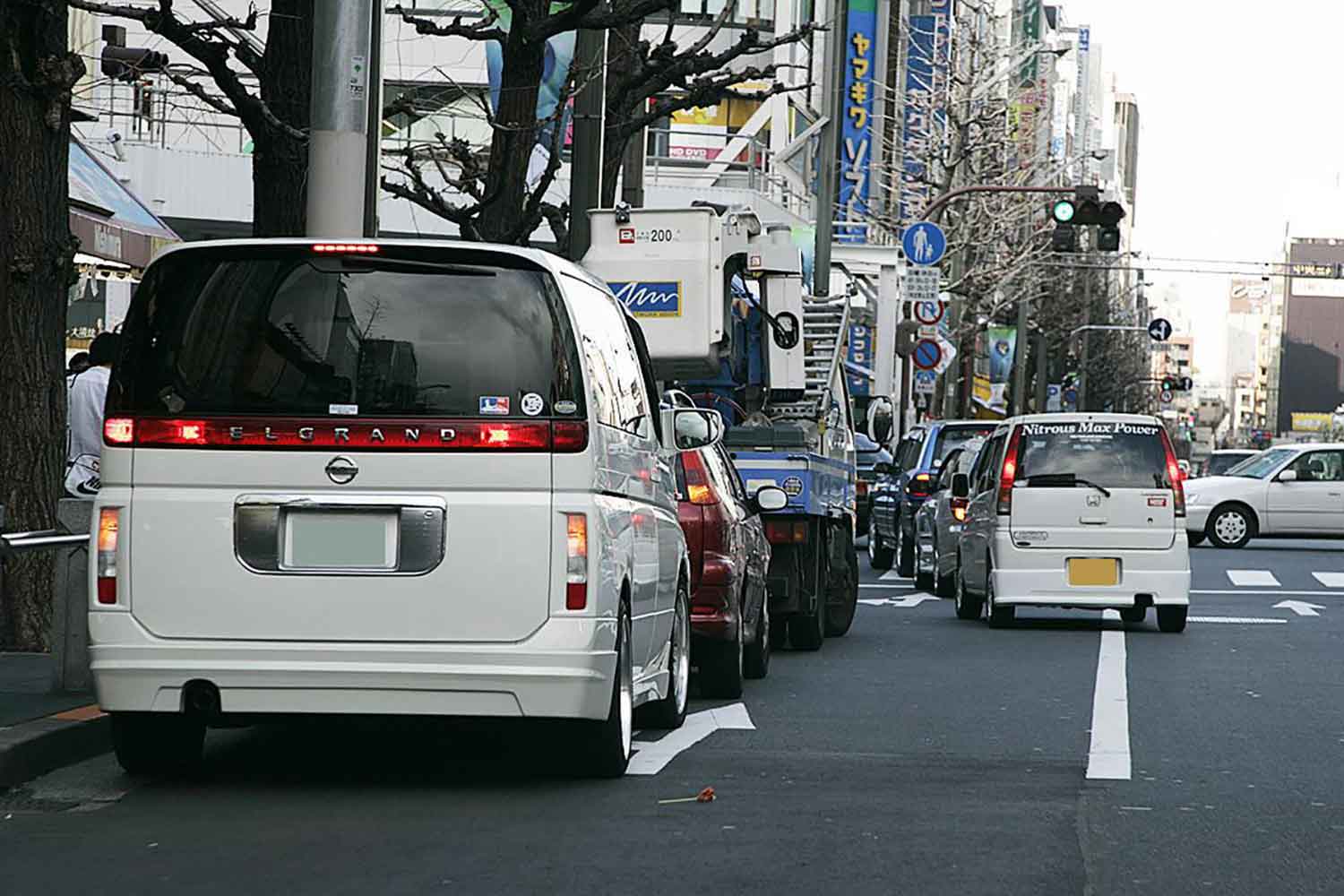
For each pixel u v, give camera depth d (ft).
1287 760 91.35
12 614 110.52
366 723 78.33
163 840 66.74
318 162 122.11
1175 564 171.12
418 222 349.61
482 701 74.33
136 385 75.51
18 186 108.27
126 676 74.64
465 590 74.13
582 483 74.54
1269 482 333.62
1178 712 110.83
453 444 74.38
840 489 164.55
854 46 536.83
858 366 318.04
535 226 173.37
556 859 63.77
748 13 468.75
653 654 90.43
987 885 60.70
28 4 106.42
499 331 75.25
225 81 139.54
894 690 121.60
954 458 223.10
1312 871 64.18
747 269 169.78
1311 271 623.36
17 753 77.71
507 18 193.88
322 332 75.25
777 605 144.15
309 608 74.13
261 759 86.28
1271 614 198.90
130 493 75.05
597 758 80.12
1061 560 171.22
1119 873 63.10
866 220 531.09
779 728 101.24
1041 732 101.04
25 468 109.50
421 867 62.23
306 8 150.10
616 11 155.84
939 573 218.79
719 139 486.38
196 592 74.54
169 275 76.18
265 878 60.44
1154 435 172.76
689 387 170.19
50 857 63.57
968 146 558.97
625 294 166.61
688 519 111.86
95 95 301.84
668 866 62.85
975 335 587.27
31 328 109.50
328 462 74.38
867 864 63.77
